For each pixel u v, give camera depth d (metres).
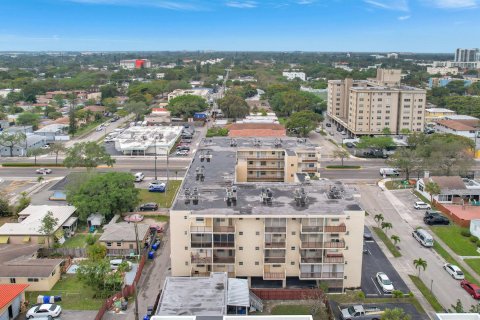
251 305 63.97
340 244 67.44
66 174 133.25
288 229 68.06
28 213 94.62
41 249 80.56
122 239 80.88
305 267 68.06
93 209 92.69
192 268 69.12
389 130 182.75
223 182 81.38
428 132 188.88
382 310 63.47
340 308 64.62
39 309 62.00
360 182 125.88
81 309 64.56
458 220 95.94
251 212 67.38
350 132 191.62
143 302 66.25
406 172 126.69
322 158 152.62
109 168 139.00
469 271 76.25
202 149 106.44
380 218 93.81
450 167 122.56
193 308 54.88
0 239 84.62
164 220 97.69
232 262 68.50
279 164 105.75
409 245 86.31
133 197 97.88
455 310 61.28
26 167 140.88
